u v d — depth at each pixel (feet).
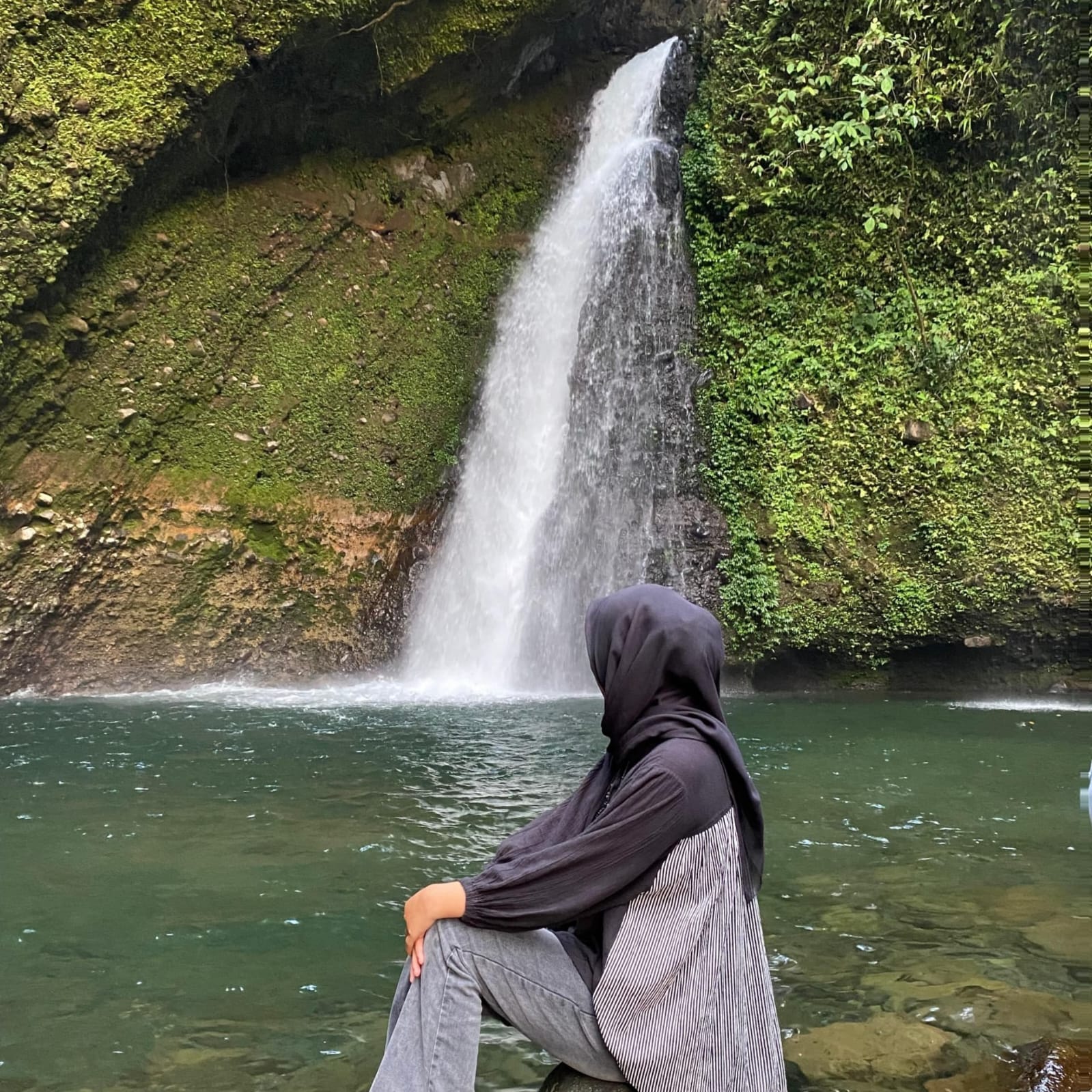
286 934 11.64
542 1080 8.21
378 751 23.13
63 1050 8.70
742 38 42.50
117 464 35.50
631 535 41.55
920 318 38.81
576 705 32.30
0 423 33.17
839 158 38.65
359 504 40.37
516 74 43.73
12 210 31.30
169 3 32.71
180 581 36.42
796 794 19.38
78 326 34.06
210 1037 8.99
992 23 38.06
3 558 33.09
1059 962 10.62
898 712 32.22
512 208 46.03
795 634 38.88
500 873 6.41
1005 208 38.55
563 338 45.80
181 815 17.11
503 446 44.04
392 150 42.42
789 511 39.55
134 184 33.73
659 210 43.70
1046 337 37.60
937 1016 9.22
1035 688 38.32
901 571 38.34
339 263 40.88
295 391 39.42
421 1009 6.31
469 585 42.47
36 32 31.09
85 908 12.46
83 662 34.91
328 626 39.17
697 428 41.52
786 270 41.22
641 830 6.17
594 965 6.56
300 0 34.24
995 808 18.28
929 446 38.40
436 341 42.98
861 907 12.54
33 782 19.60
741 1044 6.31
